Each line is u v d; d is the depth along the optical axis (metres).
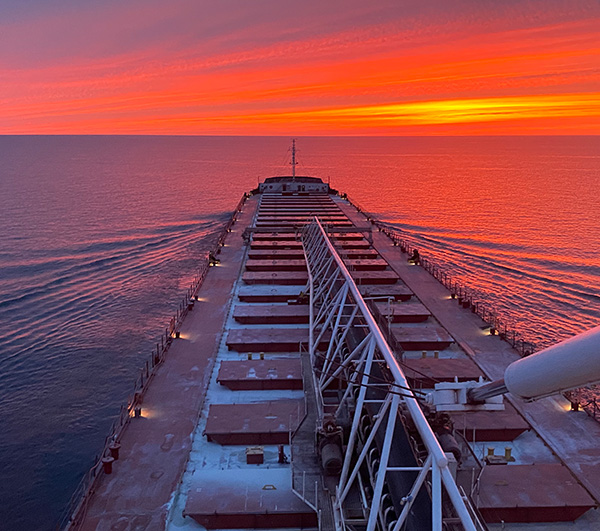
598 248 108.62
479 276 87.94
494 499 24.09
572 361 13.71
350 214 107.19
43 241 113.56
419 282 61.81
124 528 23.55
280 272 60.84
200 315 50.28
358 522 22.02
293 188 136.38
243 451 28.91
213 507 23.61
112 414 45.50
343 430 27.62
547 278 86.38
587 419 32.62
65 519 33.03
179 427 31.30
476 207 167.75
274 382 35.38
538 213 155.75
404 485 20.61
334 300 38.97
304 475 24.75
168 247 107.00
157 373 38.22
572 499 24.12
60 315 68.56
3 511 34.22
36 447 40.78
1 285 81.50
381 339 23.95
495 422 30.61
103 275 87.06
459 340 45.22
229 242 81.62
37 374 52.44
